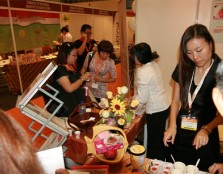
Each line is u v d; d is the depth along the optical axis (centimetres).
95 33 937
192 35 120
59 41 707
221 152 174
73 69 220
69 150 148
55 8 500
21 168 29
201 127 137
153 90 191
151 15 264
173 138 146
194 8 243
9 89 525
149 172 105
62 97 186
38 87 120
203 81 134
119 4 294
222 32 233
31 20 630
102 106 183
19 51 599
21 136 32
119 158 106
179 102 155
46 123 125
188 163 147
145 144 217
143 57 184
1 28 534
